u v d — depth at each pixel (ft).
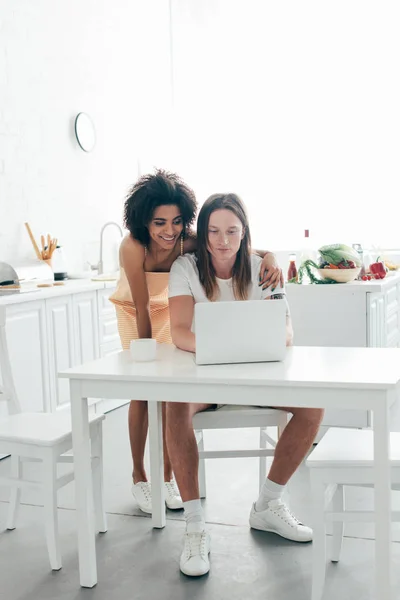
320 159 19.83
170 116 21.12
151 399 7.06
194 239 9.38
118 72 19.54
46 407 13.62
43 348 13.51
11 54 15.49
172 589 7.57
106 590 7.61
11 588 7.72
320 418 8.41
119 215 19.58
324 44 19.48
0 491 10.77
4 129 15.34
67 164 17.46
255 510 8.89
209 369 7.12
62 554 8.55
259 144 20.35
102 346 15.42
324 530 6.91
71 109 17.58
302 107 19.85
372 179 19.45
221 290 8.48
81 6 17.90
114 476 11.30
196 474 8.21
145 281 9.49
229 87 20.52
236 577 7.77
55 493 8.05
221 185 20.79
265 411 8.45
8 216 15.48
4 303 12.42
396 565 7.88
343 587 7.45
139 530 9.14
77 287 14.43
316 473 6.82
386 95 19.11
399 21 18.80
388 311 13.99
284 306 7.27
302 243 20.15
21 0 15.75
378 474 6.34
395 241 19.40
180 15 20.86
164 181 8.89
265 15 19.98
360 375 6.56
